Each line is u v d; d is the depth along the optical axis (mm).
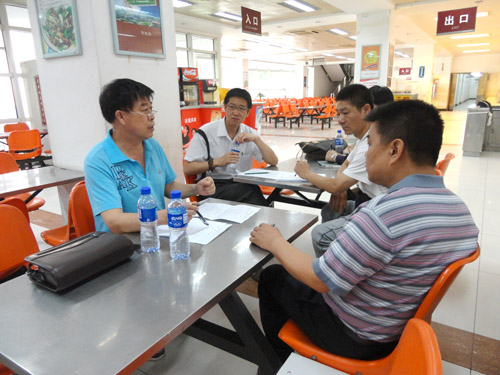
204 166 2406
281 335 1178
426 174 892
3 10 7043
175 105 2947
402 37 12117
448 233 829
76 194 1710
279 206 4066
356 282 859
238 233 1349
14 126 6594
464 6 7570
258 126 7344
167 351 1771
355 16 8805
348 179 1850
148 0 2588
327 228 1876
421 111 888
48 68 2676
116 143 1531
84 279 992
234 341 1312
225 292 957
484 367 1648
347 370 1023
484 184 4809
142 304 887
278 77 23453
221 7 8305
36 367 685
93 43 2324
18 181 2514
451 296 2240
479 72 20547
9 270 1410
